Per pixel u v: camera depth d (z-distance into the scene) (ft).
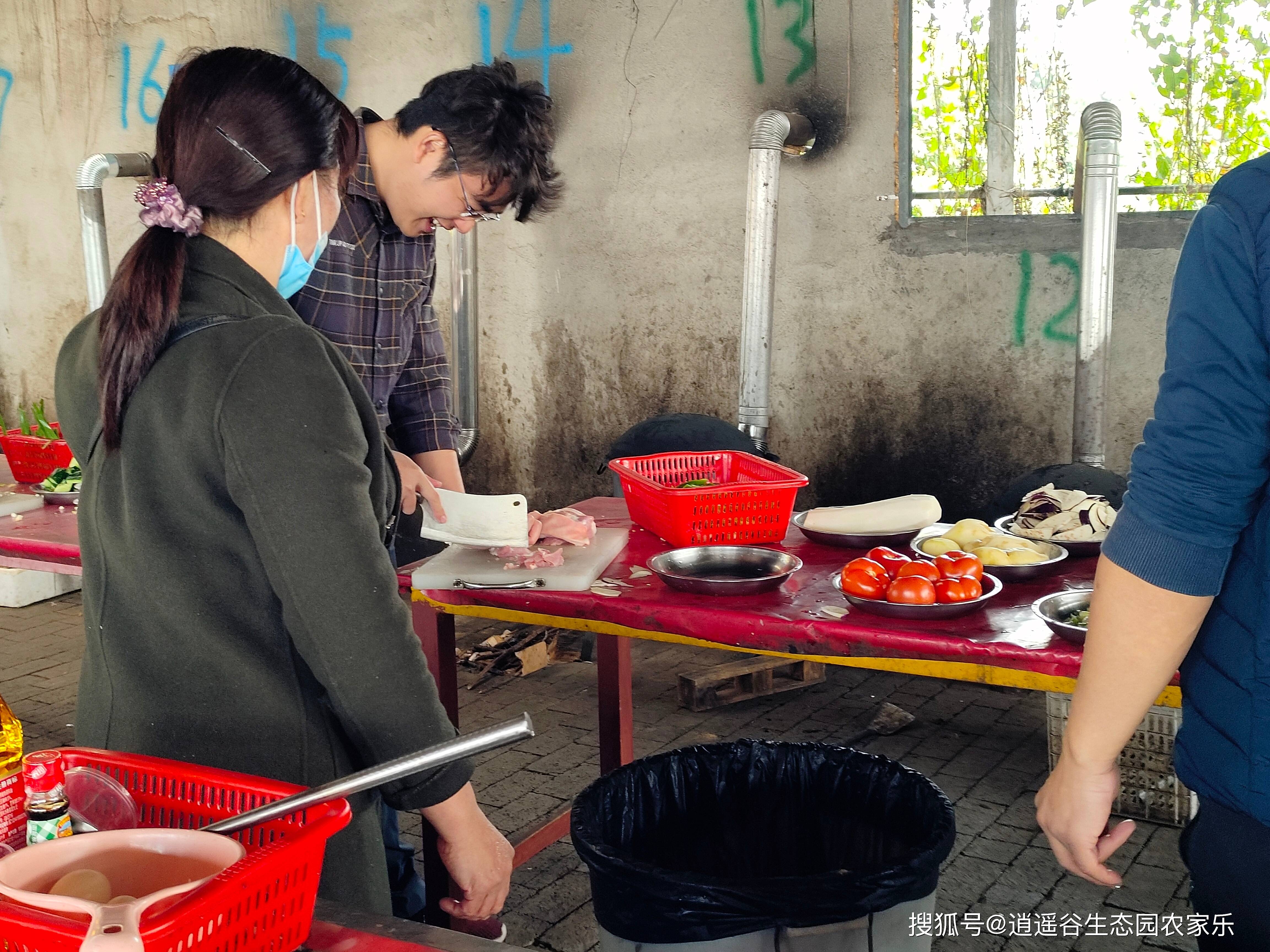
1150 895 8.80
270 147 4.11
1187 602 3.27
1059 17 13.25
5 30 19.99
